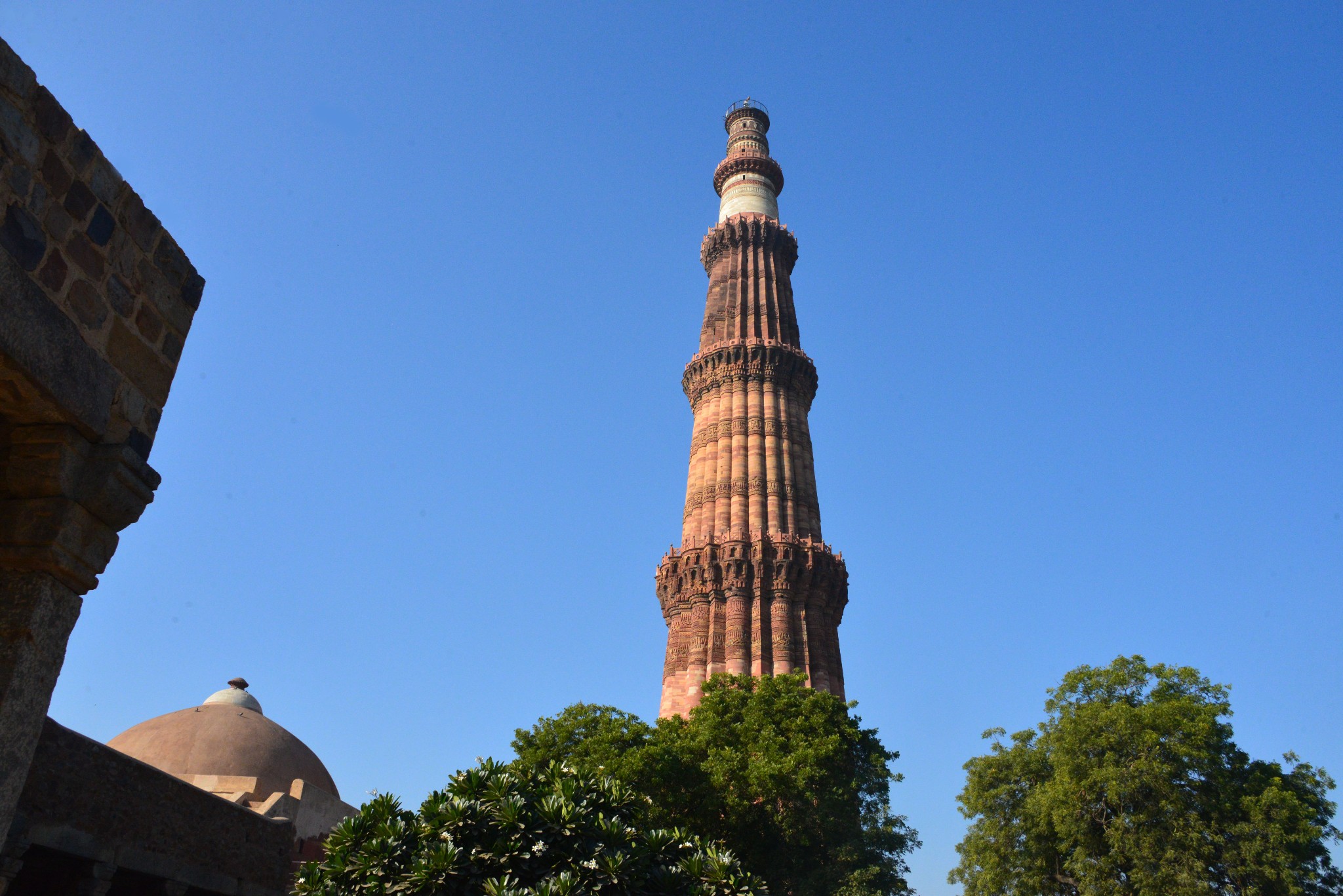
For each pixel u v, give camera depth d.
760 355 73.12
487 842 20.94
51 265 9.80
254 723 38.38
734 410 71.38
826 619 63.91
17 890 21.75
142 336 11.30
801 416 73.06
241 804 31.64
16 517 10.05
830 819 39.66
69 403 9.98
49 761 21.19
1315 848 39.97
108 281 10.72
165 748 35.91
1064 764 41.47
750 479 67.75
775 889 39.12
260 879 28.28
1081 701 45.06
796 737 42.72
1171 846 37.59
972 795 45.06
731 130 92.69
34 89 9.61
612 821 21.98
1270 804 38.72
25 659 9.60
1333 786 41.66
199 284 12.45
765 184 87.00
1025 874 43.03
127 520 10.84
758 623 61.62
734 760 41.03
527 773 24.06
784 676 47.47
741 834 40.09
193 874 25.25
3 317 9.02
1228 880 38.50
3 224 9.13
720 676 49.53
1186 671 43.72
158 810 24.44
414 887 19.81
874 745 44.88
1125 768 39.38
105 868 22.34
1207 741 39.84
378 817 22.00
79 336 10.15
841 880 38.16
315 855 33.91
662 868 21.52
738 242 81.81
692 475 70.81
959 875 45.09
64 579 10.22
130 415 10.96
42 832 20.67
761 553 63.25
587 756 41.16
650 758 39.97
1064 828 39.94
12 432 10.22
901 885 40.25
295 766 37.62
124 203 11.05
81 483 10.35
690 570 64.50
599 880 20.33
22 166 9.43
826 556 64.94
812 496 69.25
